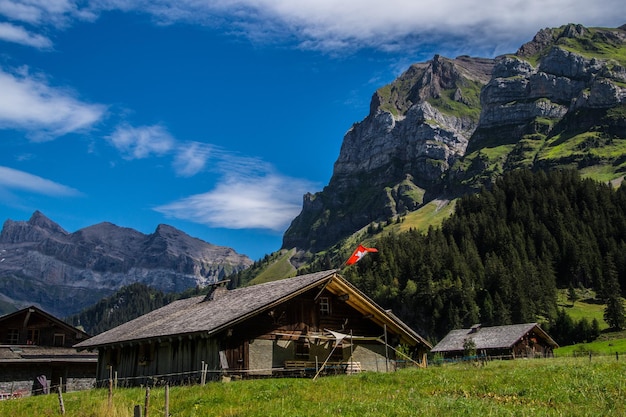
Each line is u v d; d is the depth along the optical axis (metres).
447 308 174.38
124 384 40.75
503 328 105.31
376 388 23.98
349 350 39.22
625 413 15.72
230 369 33.53
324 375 36.34
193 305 44.91
